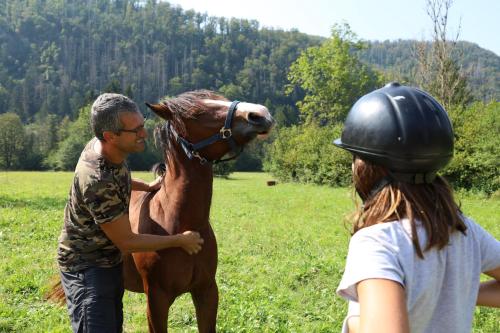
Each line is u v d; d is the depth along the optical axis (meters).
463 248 1.42
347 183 29.53
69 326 4.91
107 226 2.73
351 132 1.49
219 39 154.12
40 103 117.12
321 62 49.72
